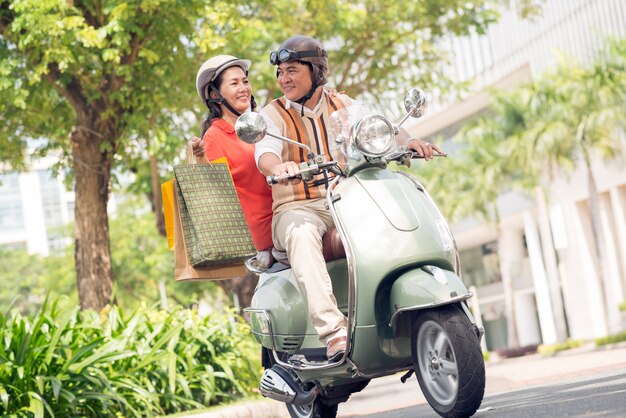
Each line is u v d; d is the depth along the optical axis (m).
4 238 107.06
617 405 4.67
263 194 5.80
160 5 14.28
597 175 39.16
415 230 4.80
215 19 14.84
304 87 5.41
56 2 14.02
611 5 38.78
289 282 5.59
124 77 15.28
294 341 5.52
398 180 5.03
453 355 4.57
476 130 38.09
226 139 5.99
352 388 5.49
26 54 15.15
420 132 49.59
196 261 5.36
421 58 22.02
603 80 33.41
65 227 47.38
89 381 7.64
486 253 52.38
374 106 5.23
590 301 40.75
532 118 35.28
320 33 20.16
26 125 17.12
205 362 9.84
